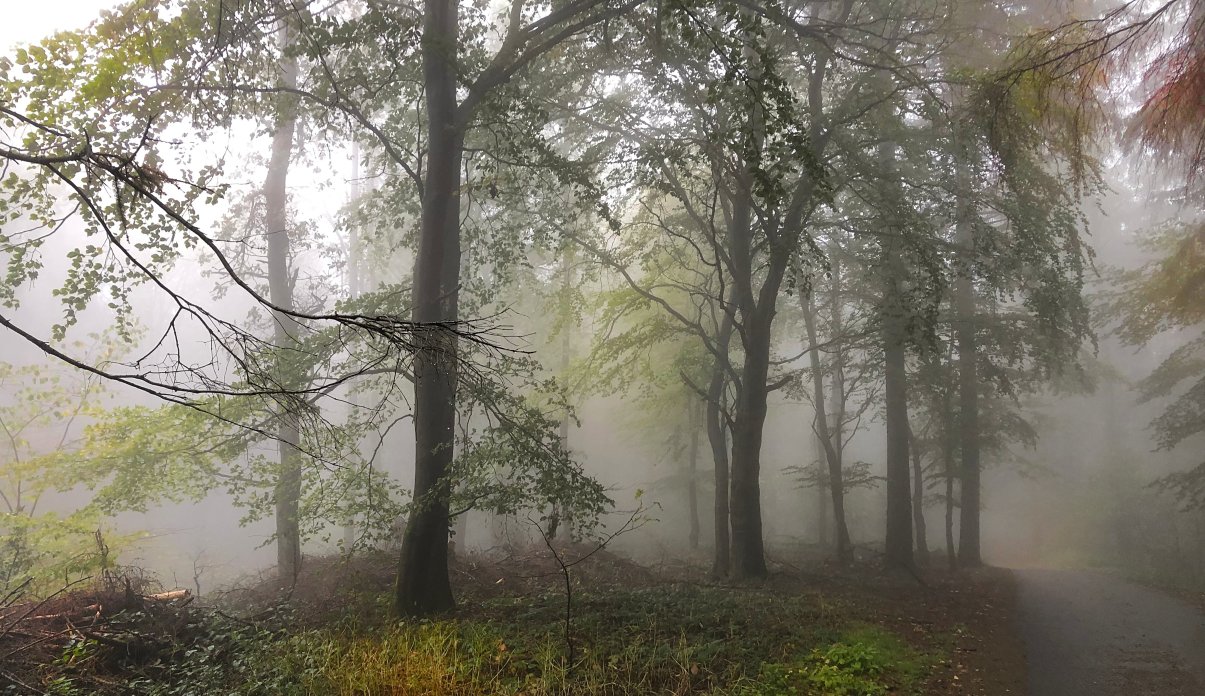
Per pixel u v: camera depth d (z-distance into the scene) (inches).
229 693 287.1
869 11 555.5
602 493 420.5
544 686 277.0
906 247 550.9
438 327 190.4
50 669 293.1
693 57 470.9
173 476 514.9
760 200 602.5
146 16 381.4
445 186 425.7
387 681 281.0
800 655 329.7
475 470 413.4
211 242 166.6
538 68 530.9
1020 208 552.7
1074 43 225.3
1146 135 237.6
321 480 480.7
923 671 320.8
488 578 520.4
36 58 325.4
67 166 347.9
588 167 538.9
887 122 551.5
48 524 465.4
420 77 493.7
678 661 306.8
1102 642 402.3
